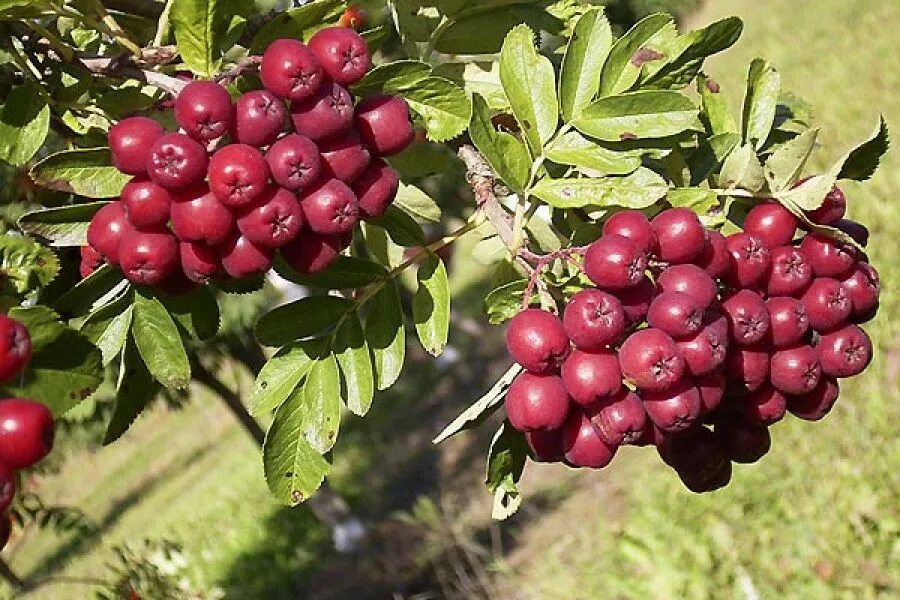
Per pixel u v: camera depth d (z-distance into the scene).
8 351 0.28
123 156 0.32
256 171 0.31
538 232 0.38
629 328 0.34
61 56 0.36
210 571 1.89
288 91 0.32
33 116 0.35
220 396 1.52
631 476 1.41
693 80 0.39
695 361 0.33
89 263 0.36
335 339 0.36
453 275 3.22
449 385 2.54
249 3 0.34
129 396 0.37
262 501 2.20
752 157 0.36
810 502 1.03
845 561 0.94
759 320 0.34
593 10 0.36
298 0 0.38
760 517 1.06
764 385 0.36
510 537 1.42
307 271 0.34
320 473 0.35
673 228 0.34
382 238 0.40
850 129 2.04
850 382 1.20
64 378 0.30
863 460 1.04
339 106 0.32
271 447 0.35
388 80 0.34
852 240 0.35
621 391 0.33
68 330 0.30
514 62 0.36
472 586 1.27
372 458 2.21
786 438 1.15
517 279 0.38
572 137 0.36
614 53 0.36
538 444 0.35
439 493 1.80
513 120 0.40
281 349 0.36
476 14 0.41
